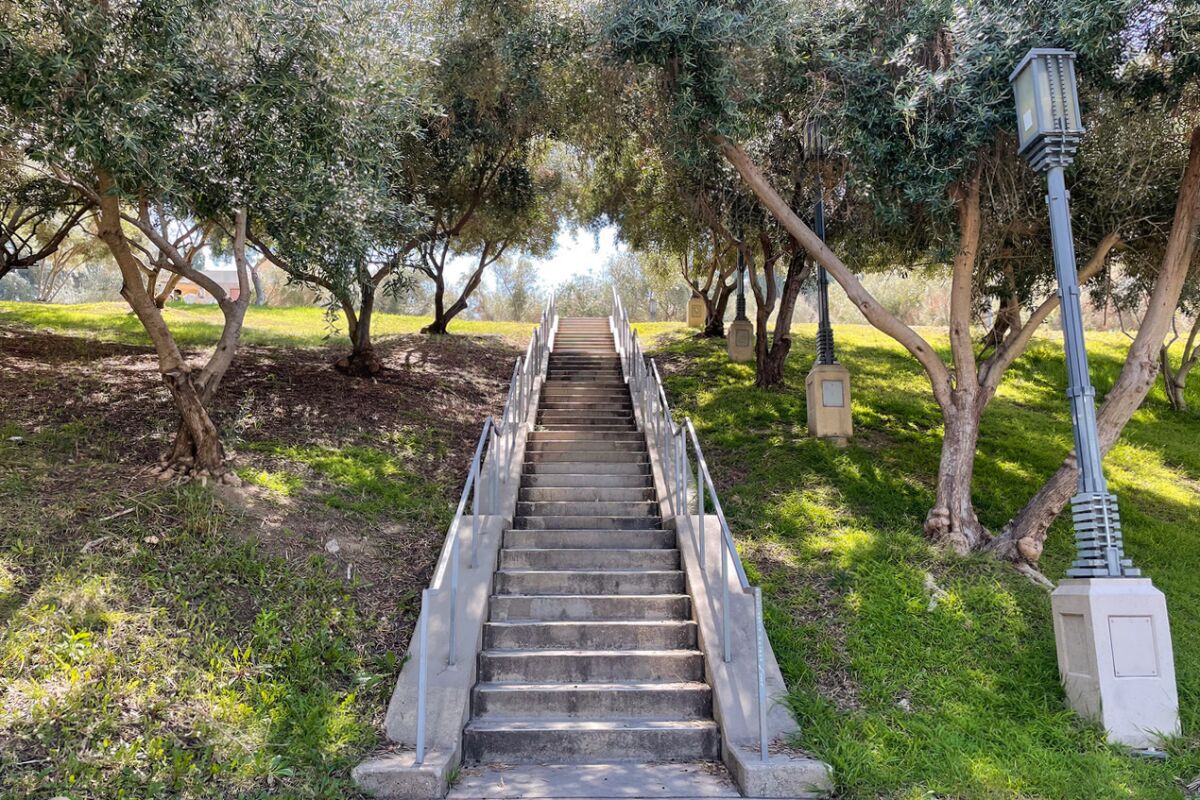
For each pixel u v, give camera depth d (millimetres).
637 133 12938
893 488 10023
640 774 5305
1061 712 5781
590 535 8383
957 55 7863
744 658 6215
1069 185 9320
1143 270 10602
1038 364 18391
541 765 5492
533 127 14992
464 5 12273
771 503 9609
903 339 8742
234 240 9055
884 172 8594
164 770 4516
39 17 6469
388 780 4824
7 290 43000
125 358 13453
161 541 6660
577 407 13531
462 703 5699
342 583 6941
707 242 19156
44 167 9305
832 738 5379
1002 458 11758
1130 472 12367
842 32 8555
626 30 8336
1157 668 5621
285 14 7484
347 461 9758
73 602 5590
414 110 9789
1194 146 7871
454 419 13031
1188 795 4953
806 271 14898
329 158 7859
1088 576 5910
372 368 14477
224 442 9500
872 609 7027
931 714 5805
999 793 4812
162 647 5527
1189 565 8812
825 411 11711
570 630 6754
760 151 12391
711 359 18031
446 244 19156
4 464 7652
